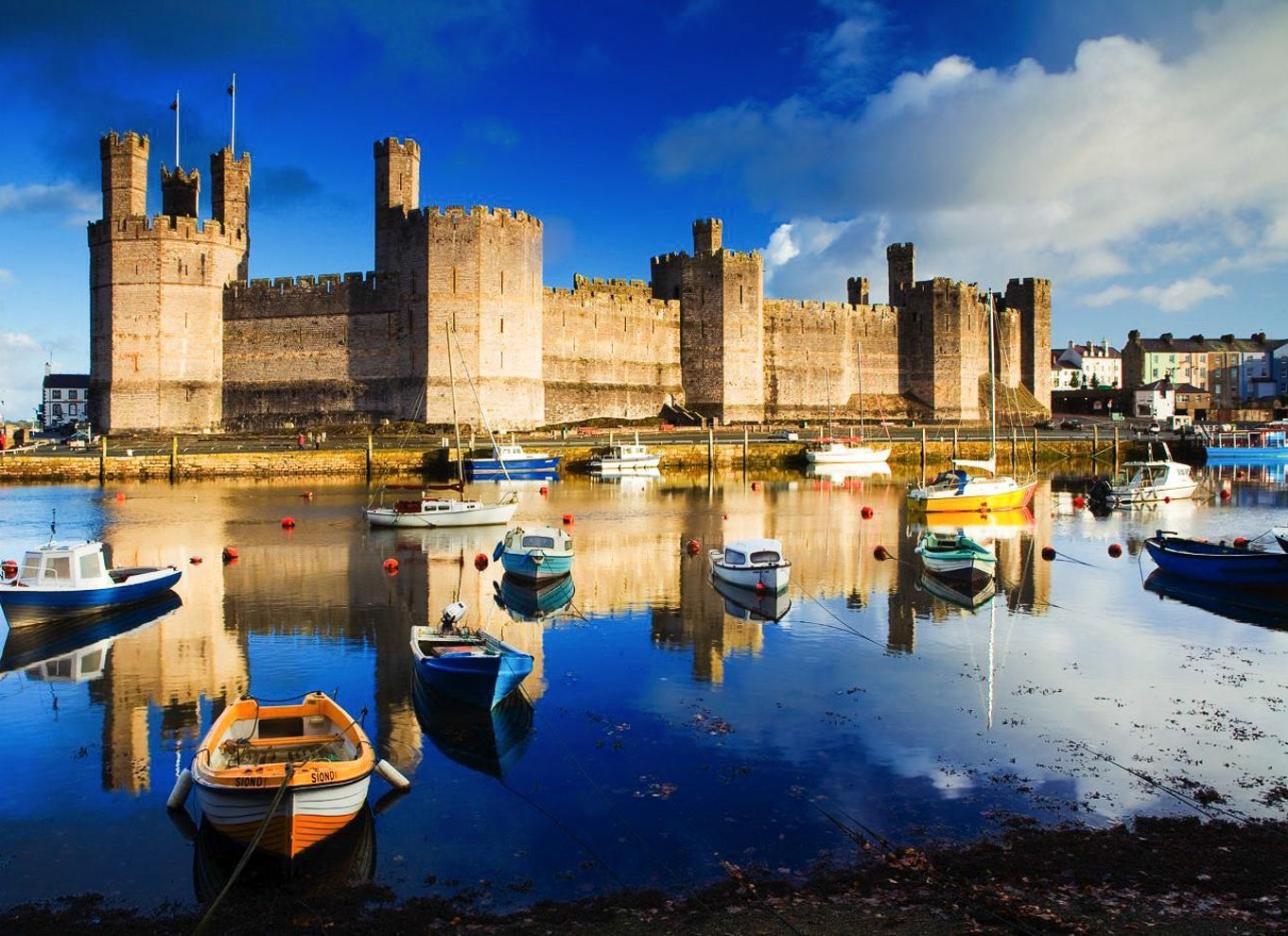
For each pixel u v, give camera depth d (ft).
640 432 319.68
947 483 194.18
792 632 94.17
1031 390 415.85
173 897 46.19
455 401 259.80
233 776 48.37
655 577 122.42
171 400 298.15
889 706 71.87
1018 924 41.98
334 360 298.56
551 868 48.44
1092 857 48.21
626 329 345.10
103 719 70.79
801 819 53.42
